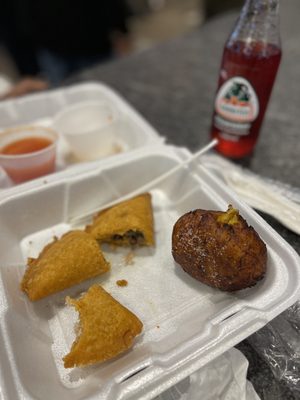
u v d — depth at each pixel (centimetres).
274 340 51
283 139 95
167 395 45
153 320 55
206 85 127
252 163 86
